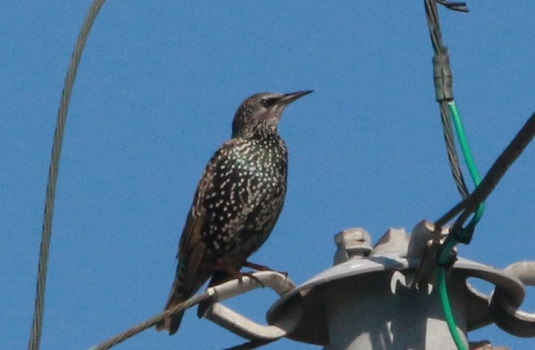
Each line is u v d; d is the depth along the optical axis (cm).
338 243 1049
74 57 891
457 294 1027
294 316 1059
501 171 877
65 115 882
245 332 1047
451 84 1008
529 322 1066
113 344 938
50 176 872
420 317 994
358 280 1010
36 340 841
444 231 959
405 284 1001
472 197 905
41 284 852
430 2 1027
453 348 990
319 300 1050
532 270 1041
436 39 1023
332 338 1020
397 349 984
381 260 998
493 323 1078
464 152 988
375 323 995
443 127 1002
